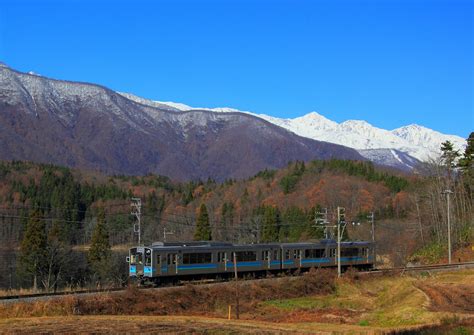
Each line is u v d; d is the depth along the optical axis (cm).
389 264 9581
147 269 5425
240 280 6009
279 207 13862
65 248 8181
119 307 4431
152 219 12850
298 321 4497
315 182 15712
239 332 3597
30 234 7700
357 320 4528
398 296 5350
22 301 4069
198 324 3909
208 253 5888
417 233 10838
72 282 7569
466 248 9669
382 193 14288
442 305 4669
